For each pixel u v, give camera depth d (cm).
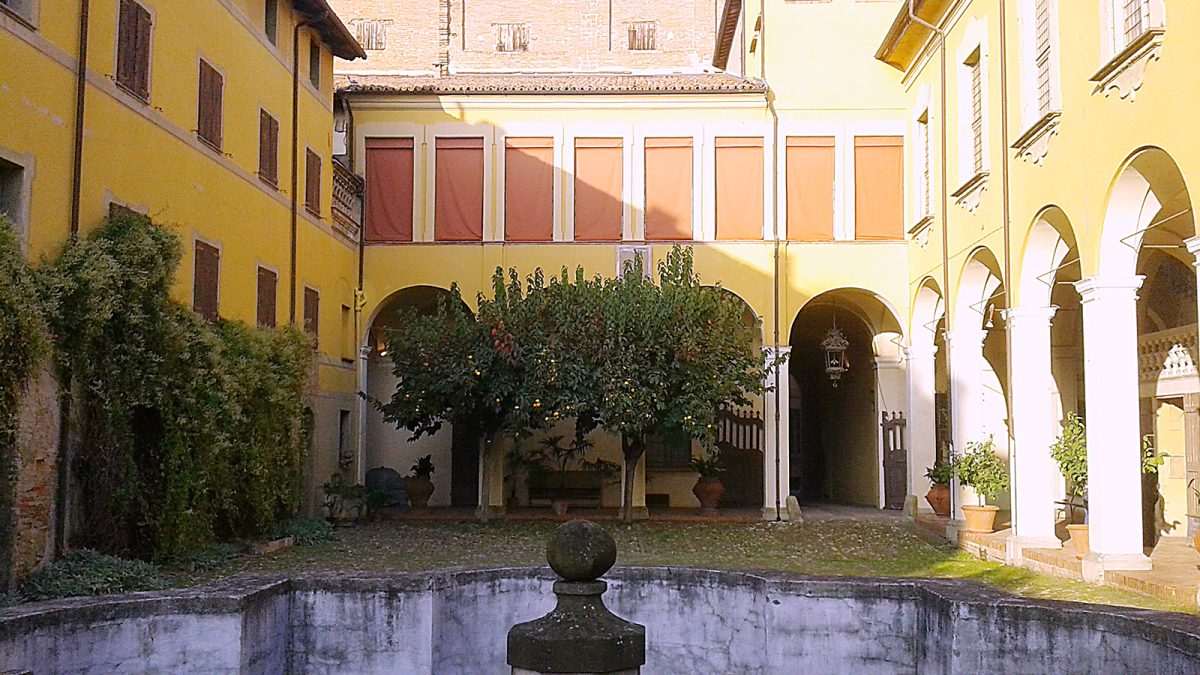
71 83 1256
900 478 2467
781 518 2252
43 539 1203
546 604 955
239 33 1739
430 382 2052
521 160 2398
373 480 2436
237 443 1577
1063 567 1430
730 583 927
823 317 2719
